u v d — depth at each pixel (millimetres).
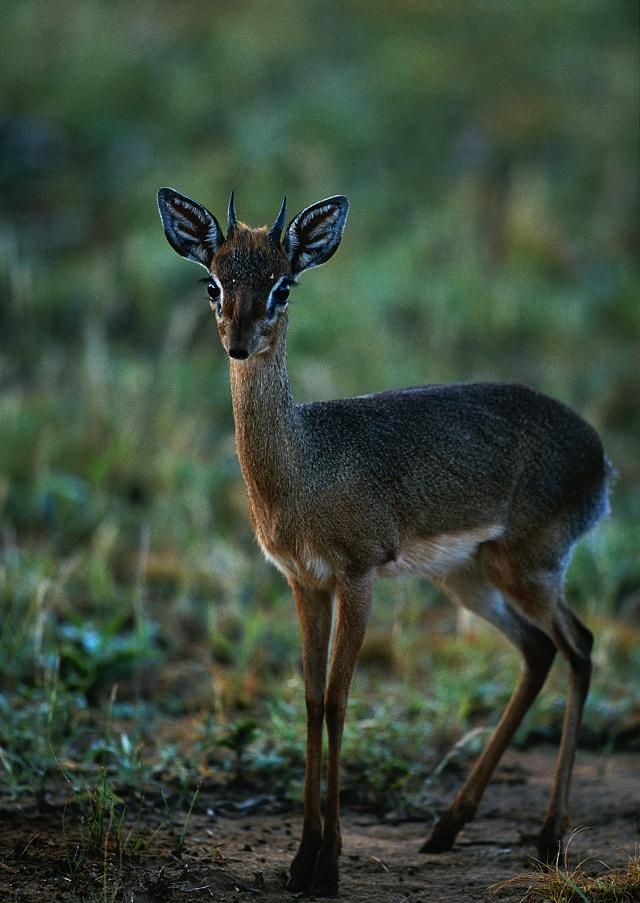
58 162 22234
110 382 15758
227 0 27844
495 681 10930
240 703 10312
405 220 21484
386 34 27016
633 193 23141
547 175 23047
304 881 7117
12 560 11977
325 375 16250
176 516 13648
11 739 8820
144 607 11805
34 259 19547
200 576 12672
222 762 9117
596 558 13125
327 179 21672
